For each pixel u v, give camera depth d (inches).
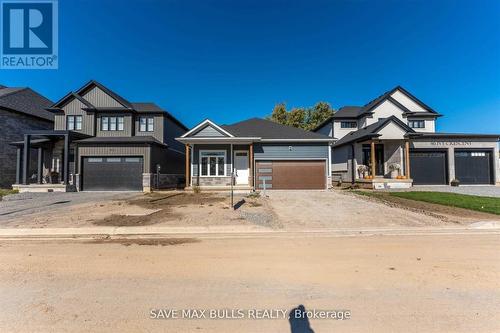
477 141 903.7
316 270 190.5
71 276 179.3
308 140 799.1
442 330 117.2
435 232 318.0
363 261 210.4
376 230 326.0
